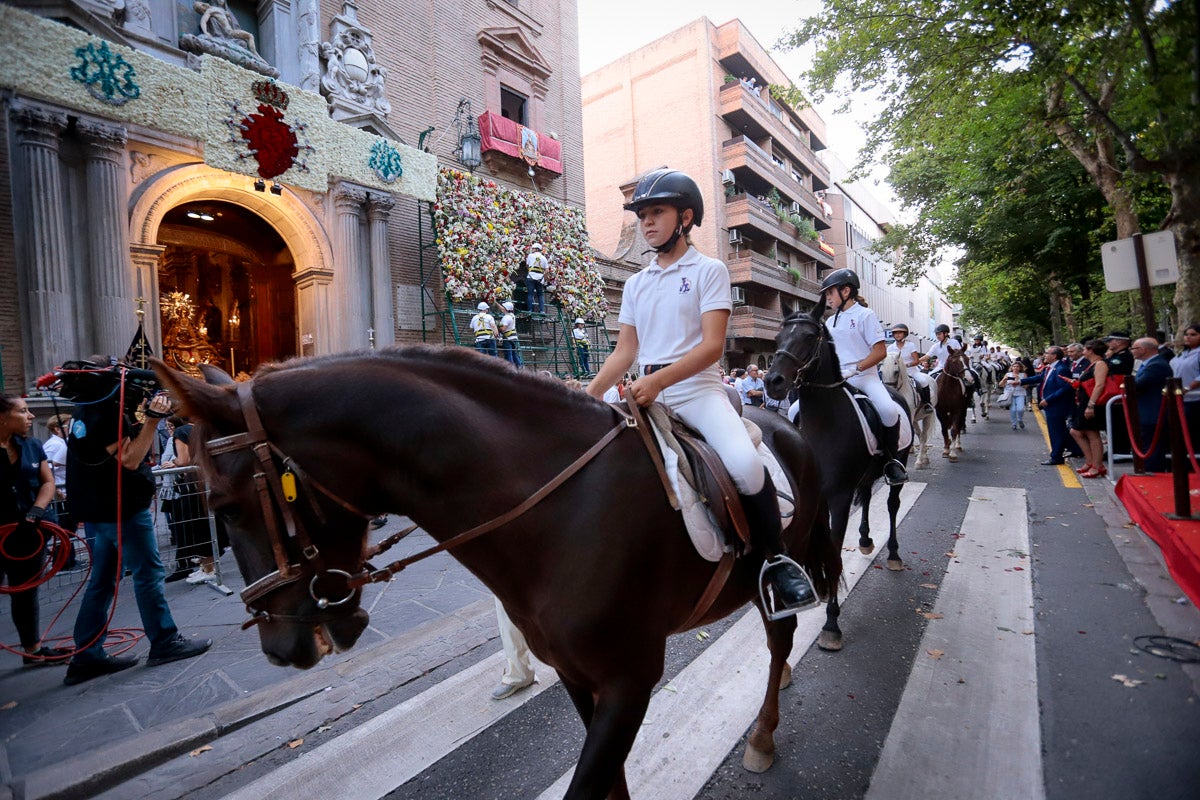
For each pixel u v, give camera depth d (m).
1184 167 3.16
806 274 32.66
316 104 9.98
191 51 9.04
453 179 12.47
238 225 13.91
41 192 7.37
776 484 2.15
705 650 3.46
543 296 14.73
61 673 3.58
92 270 7.84
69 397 3.53
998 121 10.91
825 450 3.89
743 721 2.75
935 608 3.92
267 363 1.58
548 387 1.72
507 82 14.98
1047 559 4.71
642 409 1.75
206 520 5.37
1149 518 4.69
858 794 2.25
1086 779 2.25
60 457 6.11
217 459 1.40
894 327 8.54
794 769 2.41
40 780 2.42
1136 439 5.98
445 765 2.55
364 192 10.88
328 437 1.45
